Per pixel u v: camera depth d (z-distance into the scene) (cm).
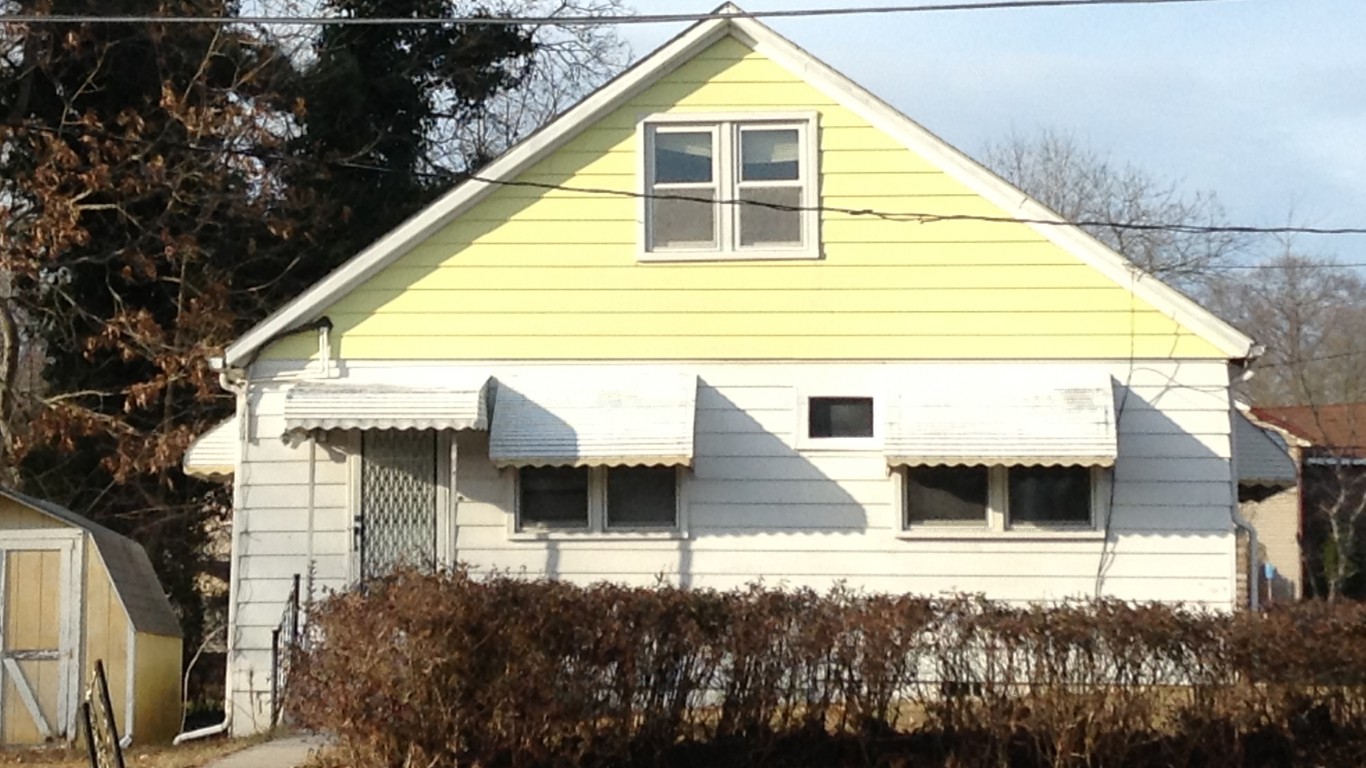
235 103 2566
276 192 2698
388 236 1806
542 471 1820
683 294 1816
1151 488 1773
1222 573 1759
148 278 2581
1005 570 1777
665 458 1717
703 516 1797
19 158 2539
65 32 2459
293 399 1728
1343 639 1287
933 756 1284
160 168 2436
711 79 1827
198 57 2641
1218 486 1770
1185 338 1781
